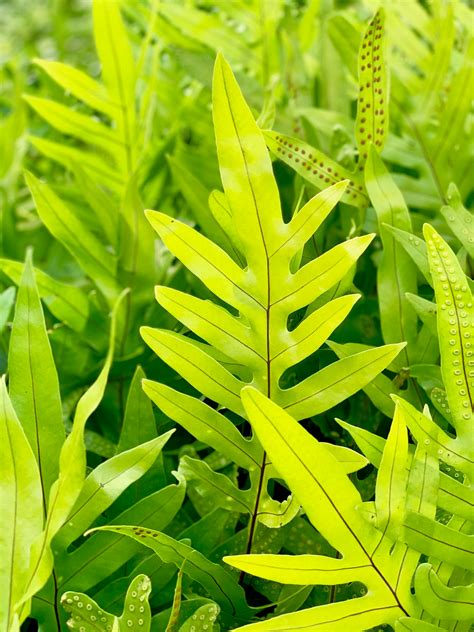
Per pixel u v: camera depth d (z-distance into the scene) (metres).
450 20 0.88
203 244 0.59
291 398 0.61
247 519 0.71
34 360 0.61
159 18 1.04
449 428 0.72
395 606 0.58
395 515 0.56
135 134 0.95
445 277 0.60
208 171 0.96
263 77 1.04
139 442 0.68
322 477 0.54
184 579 0.66
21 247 1.12
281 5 1.08
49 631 0.62
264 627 0.55
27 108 1.31
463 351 0.60
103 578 0.63
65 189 1.03
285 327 0.61
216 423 0.62
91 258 0.85
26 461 0.57
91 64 1.54
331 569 0.56
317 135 0.91
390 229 0.68
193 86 1.10
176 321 0.82
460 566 0.58
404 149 0.88
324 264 0.59
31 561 0.56
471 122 0.96
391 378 0.74
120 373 0.82
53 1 1.65
